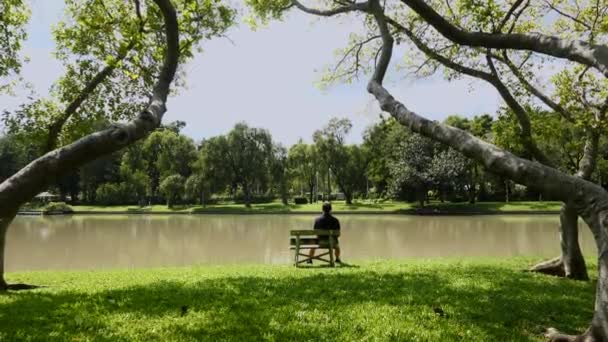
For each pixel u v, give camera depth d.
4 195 5.97
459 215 53.88
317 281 10.29
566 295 9.12
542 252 22.19
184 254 22.81
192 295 8.79
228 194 81.62
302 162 72.38
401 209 59.97
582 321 7.23
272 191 85.00
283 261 19.97
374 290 9.06
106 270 14.82
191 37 12.34
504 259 16.33
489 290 9.20
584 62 6.48
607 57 6.19
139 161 80.38
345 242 27.27
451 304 7.87
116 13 12.55
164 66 8.64
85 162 6.53
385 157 70.19
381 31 10.20
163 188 71.31
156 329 6.48
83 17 12.13
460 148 6.69
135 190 76.56
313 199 84.81
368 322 6.74
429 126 7.21
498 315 7.29
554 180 5.89
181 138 81.50
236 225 41.75
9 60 12.51
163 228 38.69
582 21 12.73
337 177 71.56
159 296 8.70
